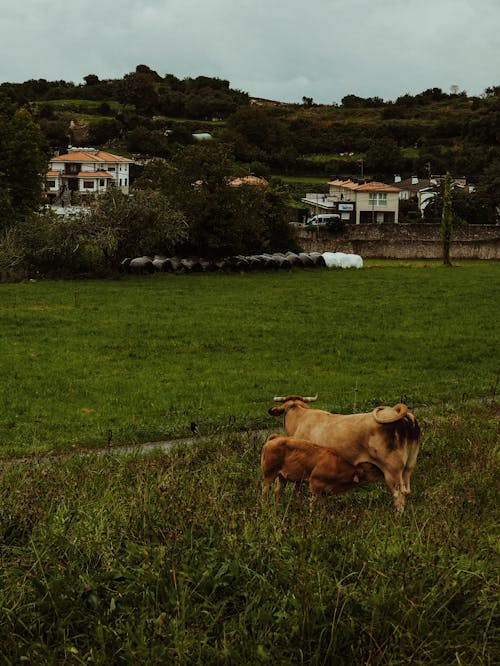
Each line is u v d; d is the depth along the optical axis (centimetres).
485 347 2959
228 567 718
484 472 1246
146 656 616
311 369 2580
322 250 7794
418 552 748
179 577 694
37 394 2173
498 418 1764
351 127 17462
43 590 698
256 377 2431
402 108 19450
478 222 10756
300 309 3919
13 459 1518
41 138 6619
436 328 3394
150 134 15762
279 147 16075
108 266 5291
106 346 2905
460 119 17538
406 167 14512
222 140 15262
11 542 834
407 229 8650
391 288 4828
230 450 1455
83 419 1912
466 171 14188
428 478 1236
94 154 13025
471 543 801
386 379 2422
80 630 675
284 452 1090
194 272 5647
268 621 661
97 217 5203
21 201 6319
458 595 684
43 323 3353
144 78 19825
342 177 13338
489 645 653
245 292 4591
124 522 834
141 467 1291
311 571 706
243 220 5812
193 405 2056
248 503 1024
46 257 5212
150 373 2472
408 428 1073
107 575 720
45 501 952
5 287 4609
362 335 3212
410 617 653
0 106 6669
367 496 1166
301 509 1027
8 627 660
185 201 5725
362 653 633
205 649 625
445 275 5688
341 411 1947
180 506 866
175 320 3500
